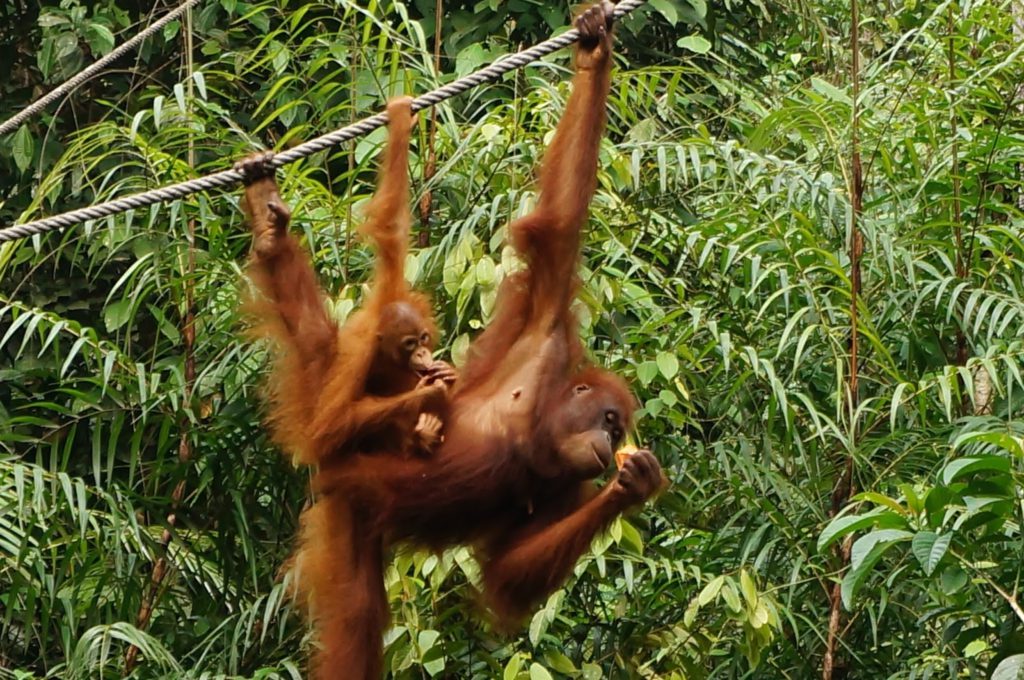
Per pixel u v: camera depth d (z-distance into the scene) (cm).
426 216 1224
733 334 1232
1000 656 1010
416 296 941
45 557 1270
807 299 1208
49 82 1730
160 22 1107
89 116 1764
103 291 1655
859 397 1267
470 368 920
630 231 1226
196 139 1327
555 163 927
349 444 865
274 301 868
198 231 1341
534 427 873
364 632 877
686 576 1137
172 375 1246
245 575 1218
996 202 1267
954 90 1291
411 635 1075
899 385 1116
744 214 1242
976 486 900
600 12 916
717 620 1182
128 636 1095
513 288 938
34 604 1194
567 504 902
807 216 1262
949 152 1309
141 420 1184
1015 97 1358
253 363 1225
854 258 1172
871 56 1891
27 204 1667
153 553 1202
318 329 868
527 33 1717
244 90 1631
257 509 1217
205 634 1235
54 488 1150
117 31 1783
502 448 866
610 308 1182
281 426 865
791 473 1230
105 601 1262
